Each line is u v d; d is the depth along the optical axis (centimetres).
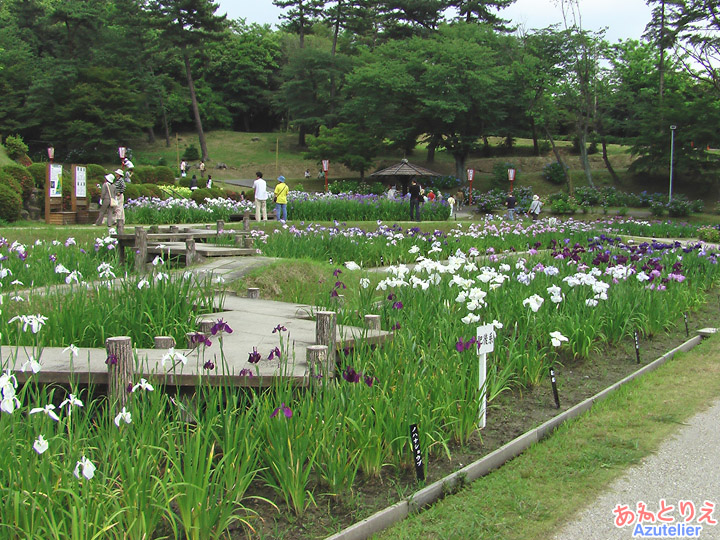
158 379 495
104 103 6394
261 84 8438
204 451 376
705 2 4547
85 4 6906
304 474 415
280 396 454
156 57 6731
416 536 388
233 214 2322
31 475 357
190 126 8100
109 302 711
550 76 5250
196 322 713
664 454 501
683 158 4803
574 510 417
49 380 500
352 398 479
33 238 1489
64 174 2505
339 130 5984
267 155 7044
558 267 1064
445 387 538
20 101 6675
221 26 6225
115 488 396
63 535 338
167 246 1167
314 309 821
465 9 6450
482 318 823
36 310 721
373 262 1522
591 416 593
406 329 676
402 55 5678
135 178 3569
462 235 1805
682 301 1016
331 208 2464
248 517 402
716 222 3878
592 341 796
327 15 6719
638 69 6506
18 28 7556
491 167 6131
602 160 6072
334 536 377
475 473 479
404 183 4531
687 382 689
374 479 463
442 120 5391
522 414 603
